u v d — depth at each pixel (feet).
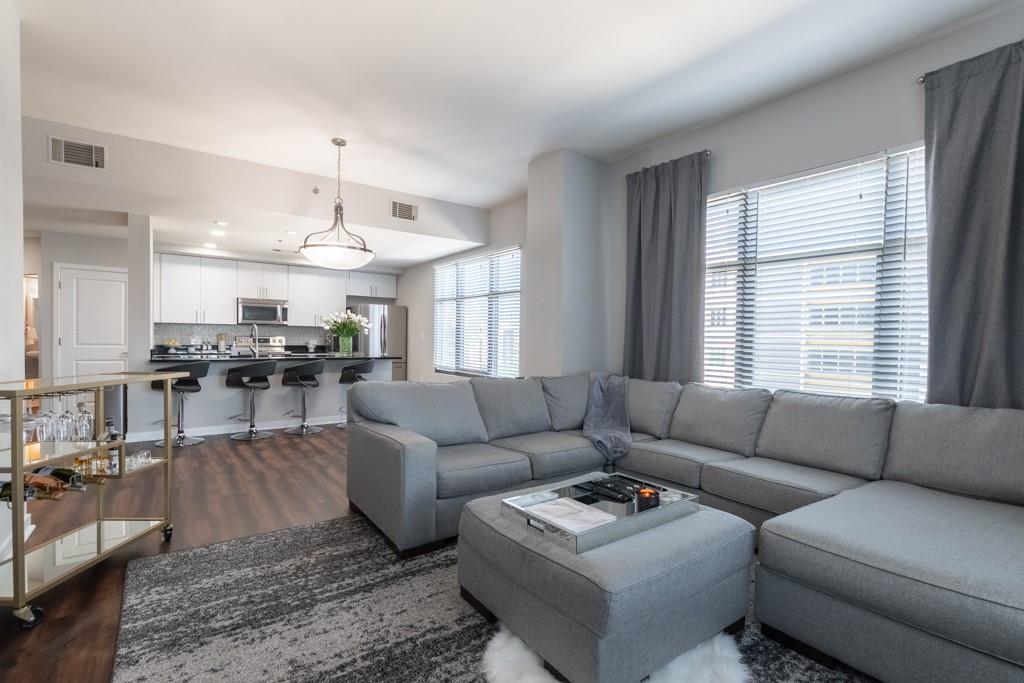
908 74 8.89
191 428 17.52
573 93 10.71
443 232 18.99
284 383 18.30
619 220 14.53
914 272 8.89
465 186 17.20
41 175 12.19
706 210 12.21
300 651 5.75
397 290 27.94
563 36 8.68
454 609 6.68
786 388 10.81
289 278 24.47
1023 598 4.35
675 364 12.45
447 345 23.61
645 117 11.84
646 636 5.05
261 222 16.43
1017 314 7.54
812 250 10.36
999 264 7.53
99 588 7.13
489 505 6.81
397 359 24.40
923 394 8.79
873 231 9.43
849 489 7.55
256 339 23.08
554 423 12.23
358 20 8.27
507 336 19.53
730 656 5.64
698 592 5.56
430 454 8.43
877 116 9.30
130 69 9.80
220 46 9.02
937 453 7.41
